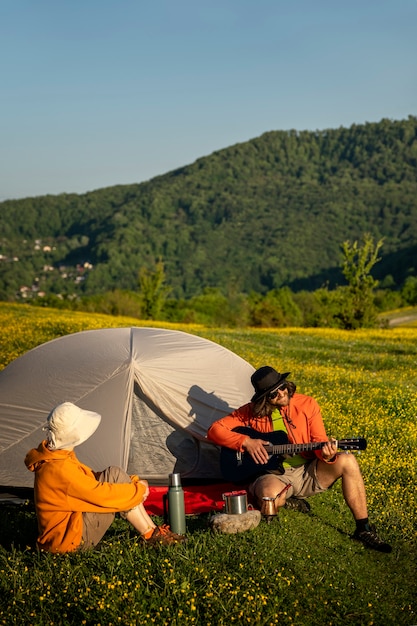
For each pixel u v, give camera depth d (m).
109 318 33.88
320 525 6.51
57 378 7.85
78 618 4.64
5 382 8.02
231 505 5.95
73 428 5.33
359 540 6.31
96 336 8.55
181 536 5.71
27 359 8.32
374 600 5.23
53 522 5.37
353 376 16.39
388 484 8.43
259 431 6.75
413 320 76.62
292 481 6.54
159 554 5.38
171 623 4.53
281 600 4.93
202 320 74.56
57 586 4.96
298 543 5.87
